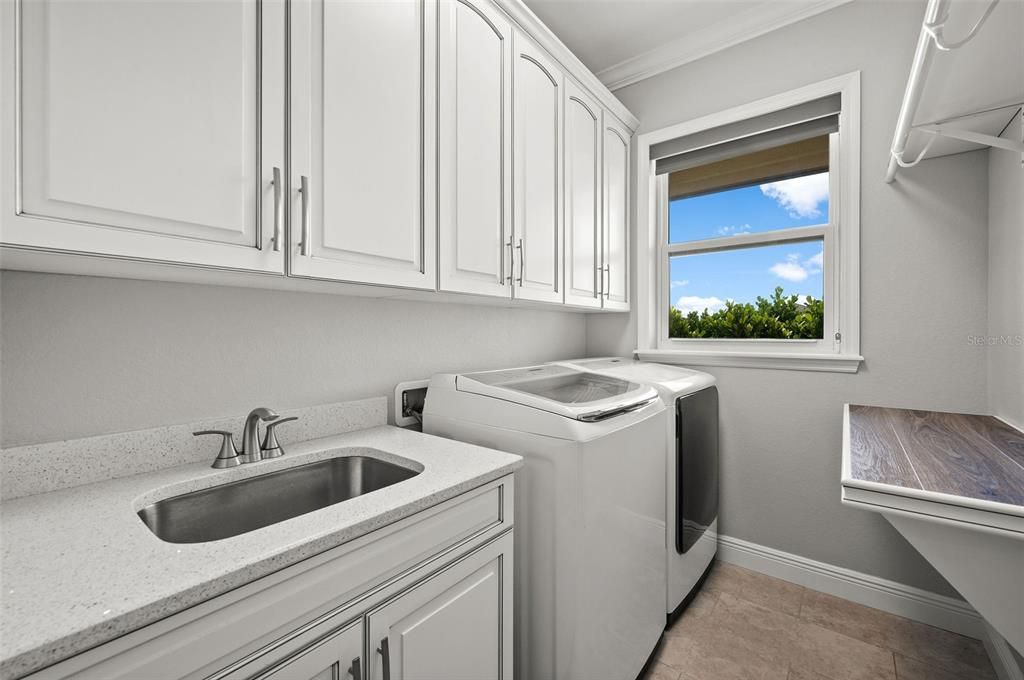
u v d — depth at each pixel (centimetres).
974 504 84
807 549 203
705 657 159
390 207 112
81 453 92
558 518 120
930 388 175
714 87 225
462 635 98
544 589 123
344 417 140
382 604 81
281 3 90
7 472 84
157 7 73
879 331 184
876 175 184
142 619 52
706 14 206
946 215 171
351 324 145
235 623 62
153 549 66
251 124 86
